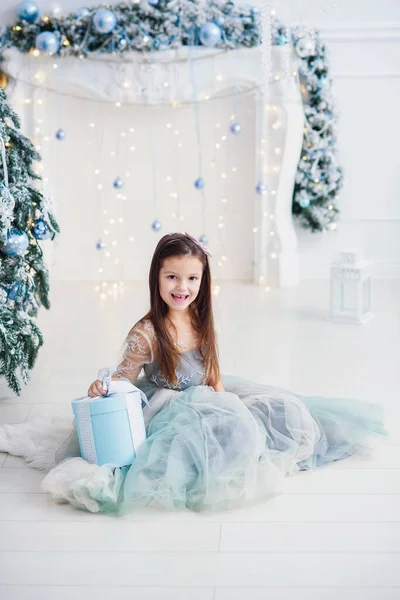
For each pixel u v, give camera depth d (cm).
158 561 223
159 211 614
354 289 482
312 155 575
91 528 242
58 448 288
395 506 253
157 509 253
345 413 300
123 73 557
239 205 609
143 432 265
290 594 207
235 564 221
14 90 555
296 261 593
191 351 286
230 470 252
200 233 617
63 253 617
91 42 545
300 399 308
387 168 598
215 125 597
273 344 441
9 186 333
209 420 264
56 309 524
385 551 227
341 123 591
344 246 610
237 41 552
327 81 568
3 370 330
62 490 253
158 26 545
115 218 612
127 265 620
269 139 570
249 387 306
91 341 449
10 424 324
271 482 257
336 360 411
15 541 235
